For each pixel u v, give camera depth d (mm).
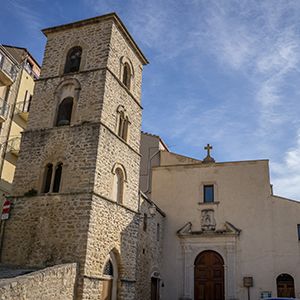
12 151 27281
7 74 25734
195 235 29312
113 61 23719
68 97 22984
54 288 15828
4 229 20422
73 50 24828
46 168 21406
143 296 25219
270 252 27734
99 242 19547
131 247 22641
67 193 19891
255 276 27406
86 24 24688
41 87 23828
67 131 21594
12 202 20922
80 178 20141
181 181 31594
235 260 28062
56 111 22797
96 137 20797
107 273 20406
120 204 21953
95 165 20172
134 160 24500
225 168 31000
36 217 20078
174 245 29750
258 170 30250
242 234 28688
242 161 30781
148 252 26719
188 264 28812
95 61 23328
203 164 31578
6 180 26719
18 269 18234
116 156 22312
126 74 25906
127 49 25906
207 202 30359
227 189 30328
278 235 28047
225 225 29219
